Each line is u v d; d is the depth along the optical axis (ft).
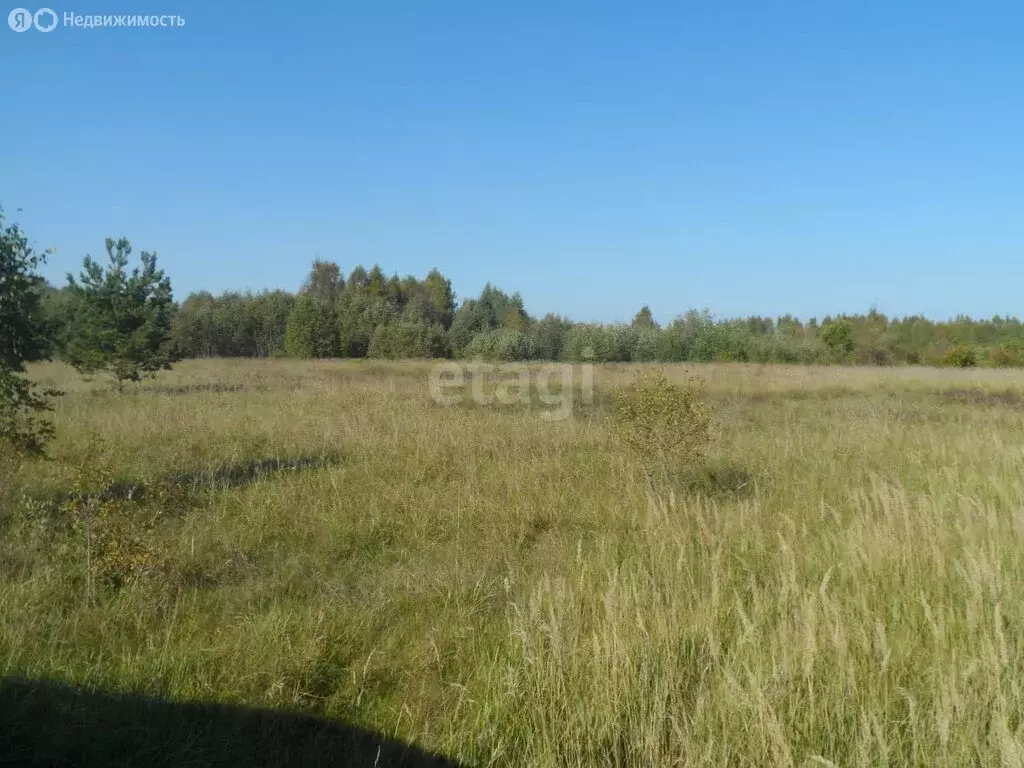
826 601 12.30
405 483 24.88
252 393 53.83
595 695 10.64
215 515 20.53
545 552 18.47
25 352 22.22
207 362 109.70
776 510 21.67
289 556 18.03
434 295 206.80
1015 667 11.02
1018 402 61.67
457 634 13.74
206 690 11.44
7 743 9.80
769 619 12.98
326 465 27.81
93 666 12.03
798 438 34.73
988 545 16.42
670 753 9.97
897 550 15.75
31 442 21.47
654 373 25.95
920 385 74.69
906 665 11.71
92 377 58.70
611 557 16.85
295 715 11.01
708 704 10.49
